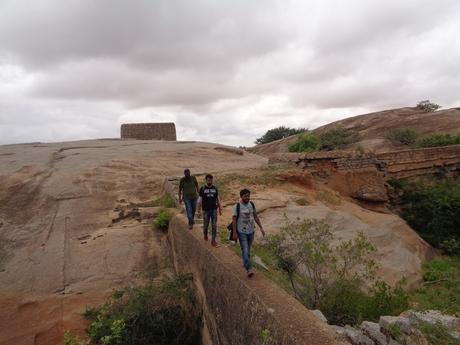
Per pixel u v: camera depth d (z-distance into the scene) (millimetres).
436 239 14789
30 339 7219
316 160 15805
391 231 11883
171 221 10516
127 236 10625
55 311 7898
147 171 15742
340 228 11078
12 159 16422
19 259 9219
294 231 7590
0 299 7961
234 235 5520
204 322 6871
